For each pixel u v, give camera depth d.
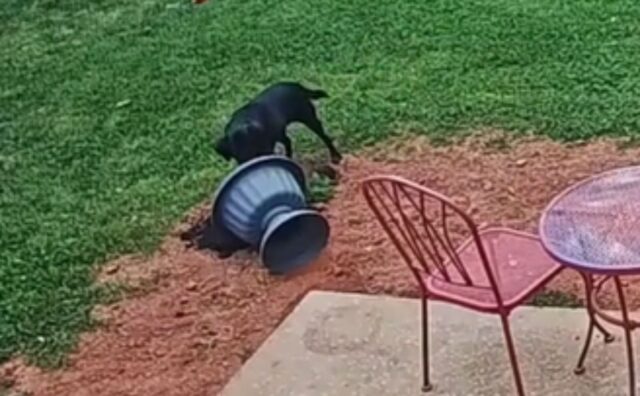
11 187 9.66
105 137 10.52
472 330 6.73
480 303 5.74
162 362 6.99
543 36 11.58
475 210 8.23
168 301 7.62
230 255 8.10
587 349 6.21
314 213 7.74
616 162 8.63
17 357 7.18
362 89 10.78
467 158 9.06
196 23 13.50
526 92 10.17
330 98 10.60
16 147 10.55
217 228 8.11
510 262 6.07
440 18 12.54
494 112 9.80
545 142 9.14
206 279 7.85
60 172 9.88
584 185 6.20
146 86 11.69
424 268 6.13
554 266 5.94
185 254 8.20
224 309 7.48
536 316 6.75
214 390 6.64
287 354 6.80
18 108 11.56
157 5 14.52
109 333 7.33
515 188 8.48
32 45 13.59
